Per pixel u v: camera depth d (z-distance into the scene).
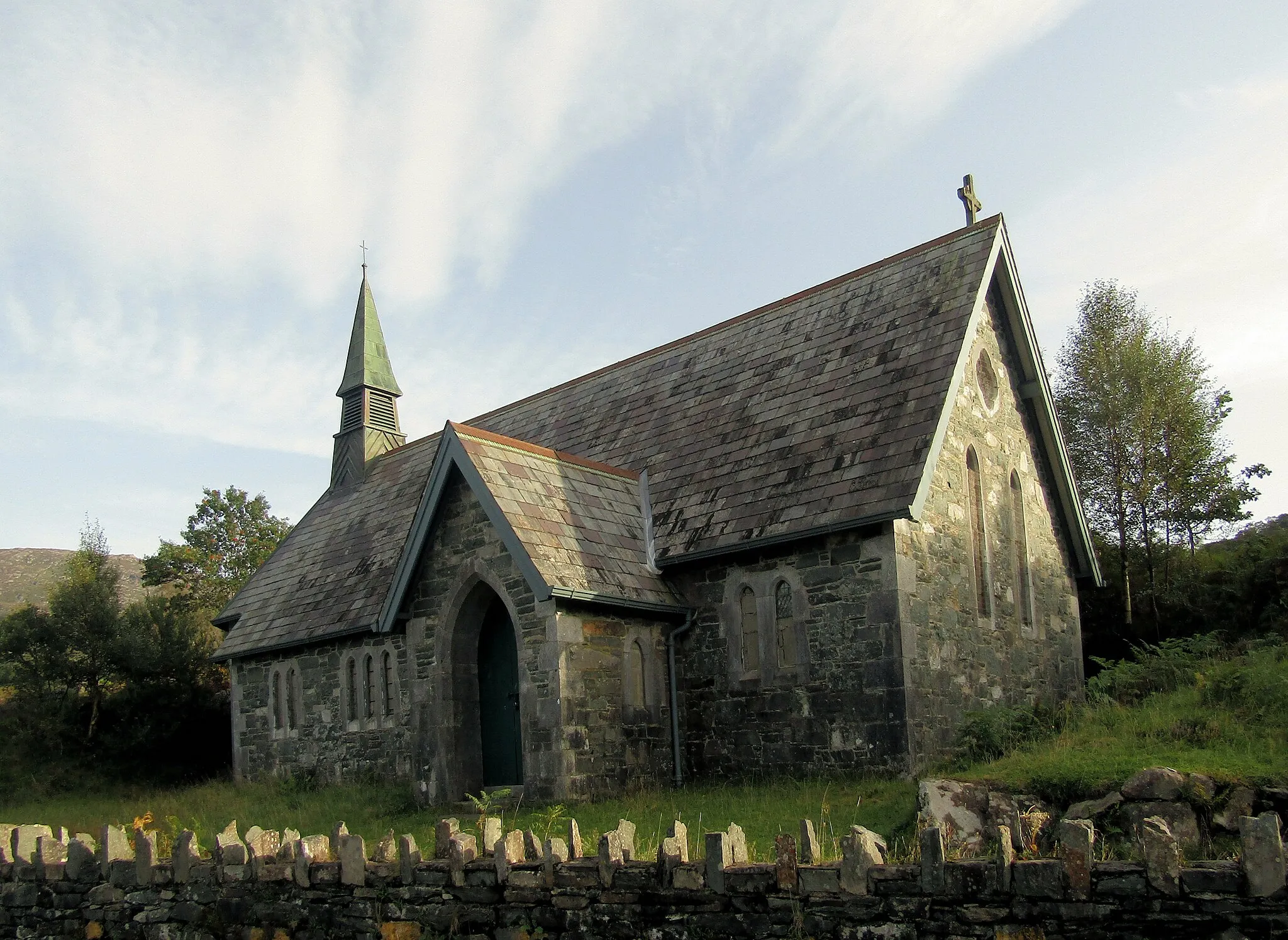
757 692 17.86
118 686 33.50
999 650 19.45
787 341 22.39
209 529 49.66
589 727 16.94
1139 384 28.73
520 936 8.73
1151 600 26.61
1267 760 10.74
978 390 20.50
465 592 18.34
